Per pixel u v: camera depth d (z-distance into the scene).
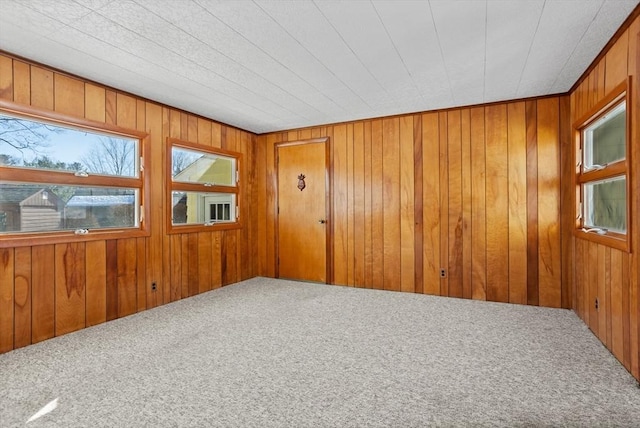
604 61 2.64
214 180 4.71
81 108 3.09
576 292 3.44
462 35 2.43
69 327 3.01
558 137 3.67
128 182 3.52
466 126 4.07
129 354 2.54
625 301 2.27
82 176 3.11
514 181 3.86
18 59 2.67
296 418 1.77
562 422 1.71
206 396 1.97
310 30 2.35
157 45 2.54
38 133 2.86
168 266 3.94
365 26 2.30
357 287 4.68
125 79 3.18
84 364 2.38
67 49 2.59
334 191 4.83
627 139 2.20
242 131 5.11
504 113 3.90
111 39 2.45
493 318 3.33
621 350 2.33
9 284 2.64
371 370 2.28
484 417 1.76
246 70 3.00
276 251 5.28
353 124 4.70
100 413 1.81
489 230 3.97
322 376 2.20
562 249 3.66
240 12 2.13
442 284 4.20
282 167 5.21
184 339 2.83
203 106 4.01
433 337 2.85
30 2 2.00
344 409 1.84
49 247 2.89
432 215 4.25
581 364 2.34
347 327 3.11
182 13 2.13
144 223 3.65
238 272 5.03
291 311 3.60
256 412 1.82
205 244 4.46
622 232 2.49
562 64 2.90
